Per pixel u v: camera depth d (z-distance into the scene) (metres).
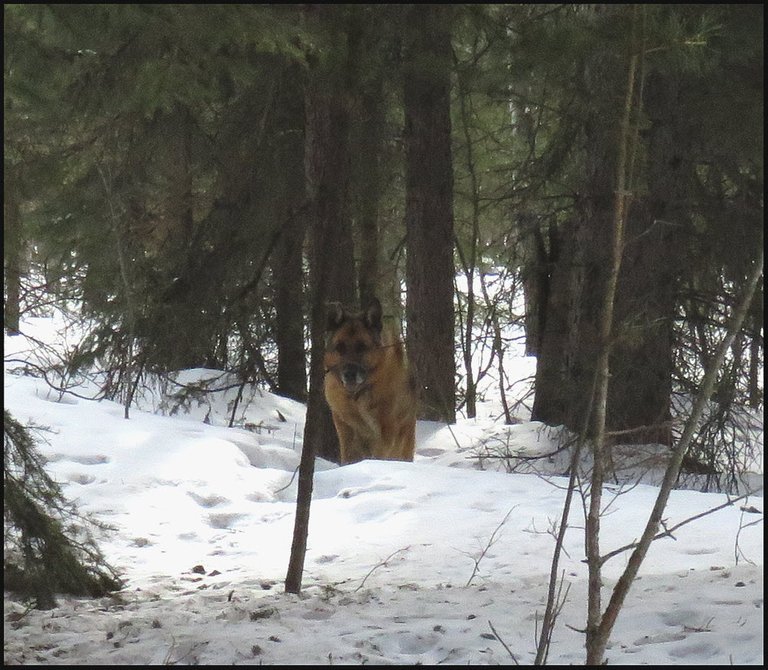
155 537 12.33
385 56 10.91
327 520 13.12
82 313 20.88
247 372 21.83
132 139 19.80
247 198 20.03
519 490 14.12
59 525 8.84
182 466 14.95
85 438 15.65
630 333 7.09
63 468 14.26
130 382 17.69
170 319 19.41
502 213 23.00
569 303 20.80
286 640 7.14
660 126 17.31
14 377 19.55
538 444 20.56
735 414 18.22
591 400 6.24
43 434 15.49
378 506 13.38
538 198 19.94
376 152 20.11
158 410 21.75
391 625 7.54
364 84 11.28
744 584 8.36
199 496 14.02
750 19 12.37
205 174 21.36
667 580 9.13
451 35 10.73
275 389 25.00
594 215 18.81
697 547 11.14
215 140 20.53
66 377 21.59
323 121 17.80
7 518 8.01
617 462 16.17
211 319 19.66
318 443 20.39
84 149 19.36
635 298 17.70
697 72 11.52
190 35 6.94
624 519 12.50
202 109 20.16
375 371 15.93
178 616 7.95
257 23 6.91
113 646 7.05
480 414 27.98
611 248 6.63
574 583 9.43
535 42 8.96
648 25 7.80
